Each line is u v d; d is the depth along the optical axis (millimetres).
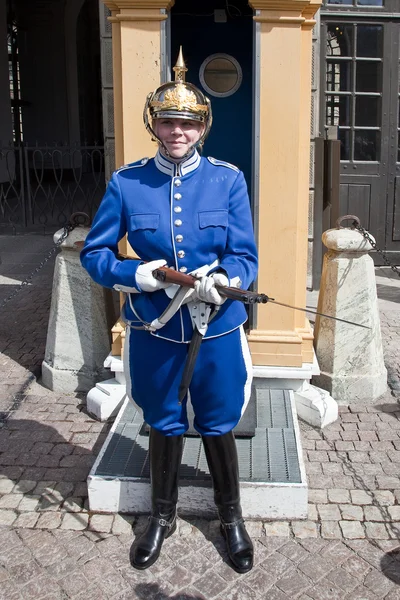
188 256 2432
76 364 4016
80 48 17047
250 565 2574
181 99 2355
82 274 3961
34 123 16344
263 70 3414
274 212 3545
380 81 6883
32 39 15945
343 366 3867
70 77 16281
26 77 16109
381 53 6836
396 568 2592
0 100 13094
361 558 2645
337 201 5566
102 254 2492
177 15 3963
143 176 2502
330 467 3248
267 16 3352
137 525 2850
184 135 2396
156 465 2660
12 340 4969
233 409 2578
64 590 2502
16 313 5621
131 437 3242
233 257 2479
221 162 2545
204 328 2406
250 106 4078
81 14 17156
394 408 3840
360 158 7035
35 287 6453
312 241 6078
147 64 3432
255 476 2881
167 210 2441
